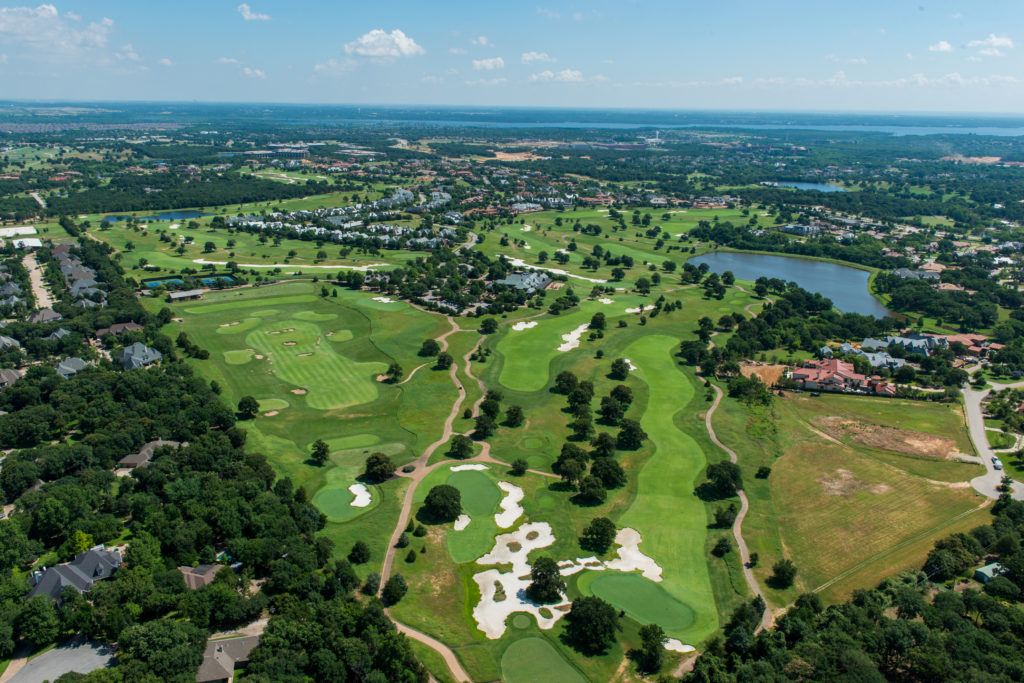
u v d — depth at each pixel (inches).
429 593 4926.2
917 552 5457.7
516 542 5546.3
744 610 4603.8
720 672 4067.4
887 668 4192.9
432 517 5841.5
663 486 6427.2
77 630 4357.8
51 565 4950.8
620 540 5605.3
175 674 3890.3
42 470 6018.7
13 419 6791.3
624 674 4237.2
